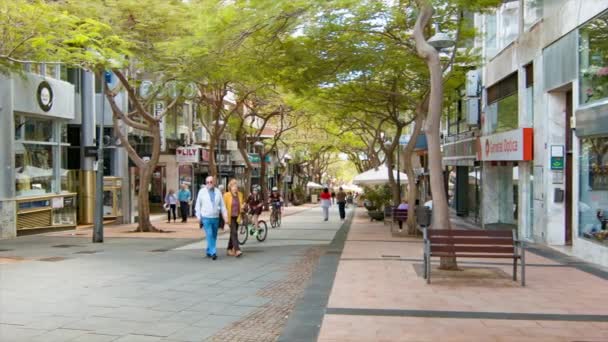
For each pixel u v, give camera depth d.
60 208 23.34
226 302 8.53
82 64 16.16
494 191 23.83
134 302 8.51
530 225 18.09
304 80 17.73
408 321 7.22
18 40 14.73
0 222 19.53
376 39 16.56
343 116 26.12
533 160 17.25
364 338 6.45
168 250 15.77
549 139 15.88
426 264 10.12
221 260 13.38
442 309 7.90
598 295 8.94
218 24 12.36
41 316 7.56
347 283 9.92
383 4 14.85
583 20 13.44
